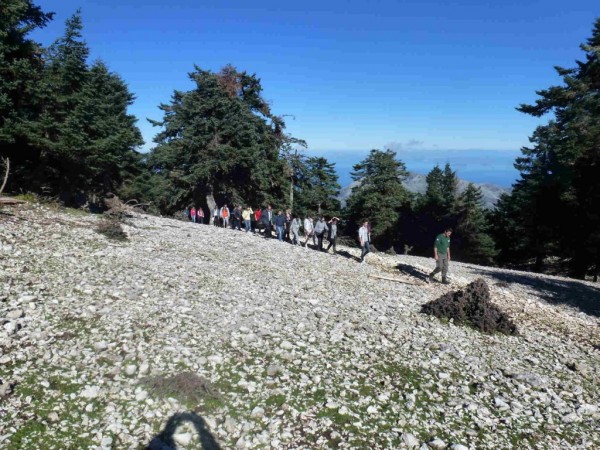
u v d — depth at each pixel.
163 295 10.90
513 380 8.78
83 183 23.59
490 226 58.62
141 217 27.09
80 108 20.91
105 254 13.88
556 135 34.44
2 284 9.58
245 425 6.13
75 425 5.64
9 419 5.50
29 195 19.83
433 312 12.80
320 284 15.34
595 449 6.66
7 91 18.69
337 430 6.29
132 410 6.07
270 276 15.41
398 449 6.03
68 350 7.35
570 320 15.80
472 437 6.55
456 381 8.40
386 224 55.59
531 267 52.03
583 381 9.43
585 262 39.12
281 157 49.22
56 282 10.40
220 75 47.19
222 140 41.44
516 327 12.52
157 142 48.78
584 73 31.31
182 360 7.59
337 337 9.75
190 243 19.52
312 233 26.77
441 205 61.62
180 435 5.65
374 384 7.82
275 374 7.65
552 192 40.34
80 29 21.80
